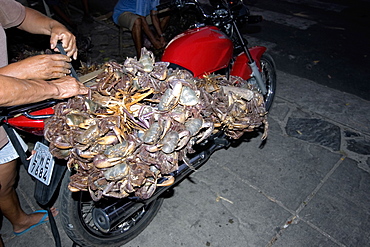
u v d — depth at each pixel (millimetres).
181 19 4512
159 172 1534
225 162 3033
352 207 2582
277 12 7043
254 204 2613
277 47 5422
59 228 2434
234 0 2686
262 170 2945
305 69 4777
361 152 3150
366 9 7164
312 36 5836
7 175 2039
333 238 2342
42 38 4203
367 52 5270
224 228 2424
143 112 1468
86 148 1356
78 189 1514
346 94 4145
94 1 7680
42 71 1469
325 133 3416
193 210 2568
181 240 2348
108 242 2178
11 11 1848
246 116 1836
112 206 1953
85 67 2381
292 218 2492
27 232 2416
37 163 1825
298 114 3736
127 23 4324
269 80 3555
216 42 2434
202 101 1672
